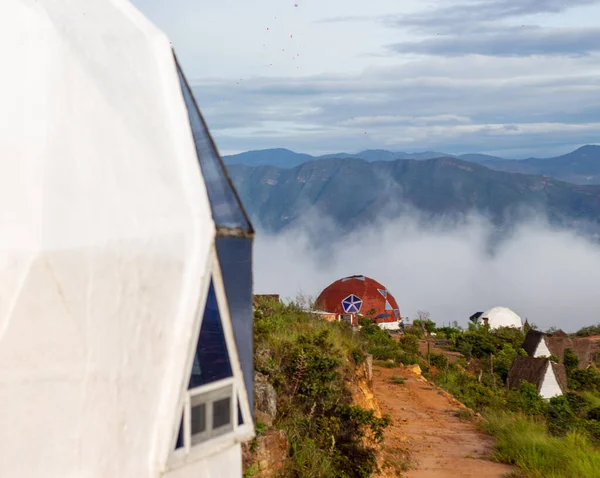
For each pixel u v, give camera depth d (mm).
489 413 19109
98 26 7230
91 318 5863
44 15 6609
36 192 5754
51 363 5617
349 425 12836
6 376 5402
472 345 44062
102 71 6875
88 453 5809
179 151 7281
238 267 7336
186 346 6484
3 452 5375
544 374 36219
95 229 5992
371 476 12281
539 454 14195
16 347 5445
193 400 6582
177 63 8016
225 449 7004
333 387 13898
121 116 6793
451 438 16297
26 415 5492
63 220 5797
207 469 6793
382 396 20656
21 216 5648
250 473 9602
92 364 5848
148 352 6312
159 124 7250
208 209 7051
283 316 18734
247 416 7250
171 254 6562
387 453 14266
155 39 7820
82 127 6320
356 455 12211
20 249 5512
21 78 6191
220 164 7676
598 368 53281
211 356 6848
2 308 5422
